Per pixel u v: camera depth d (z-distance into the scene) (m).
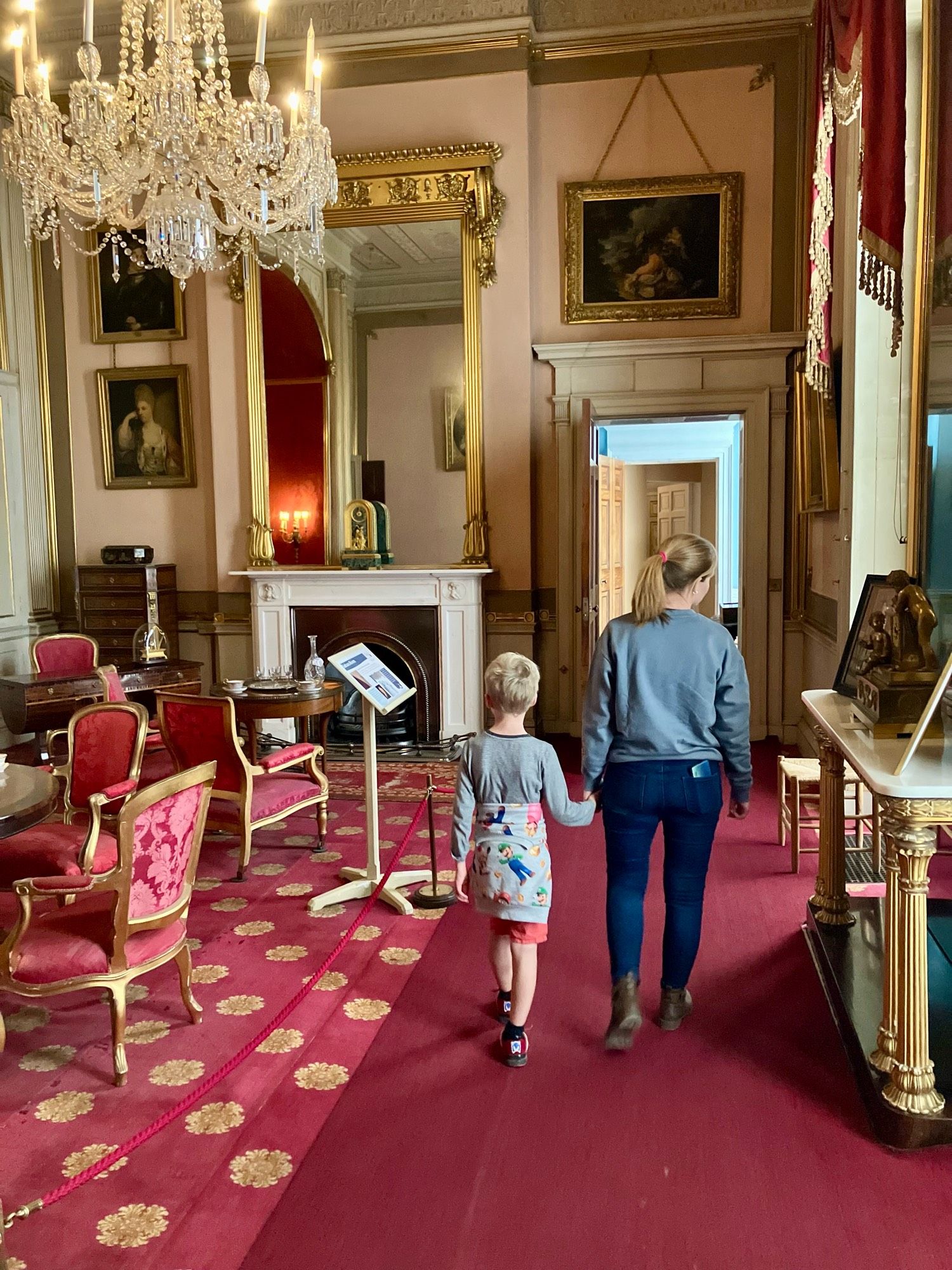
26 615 8.29
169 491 8.42
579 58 7.58
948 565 3.99
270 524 8.04
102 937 3.01
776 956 3.78
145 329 8.27
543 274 7.85
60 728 6.70
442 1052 3.11
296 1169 2.53
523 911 2.94
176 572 8.43
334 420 7.91
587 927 4.16
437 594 7.72
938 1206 2.35
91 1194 2.44
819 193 5.42
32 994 2.93
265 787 5.05
